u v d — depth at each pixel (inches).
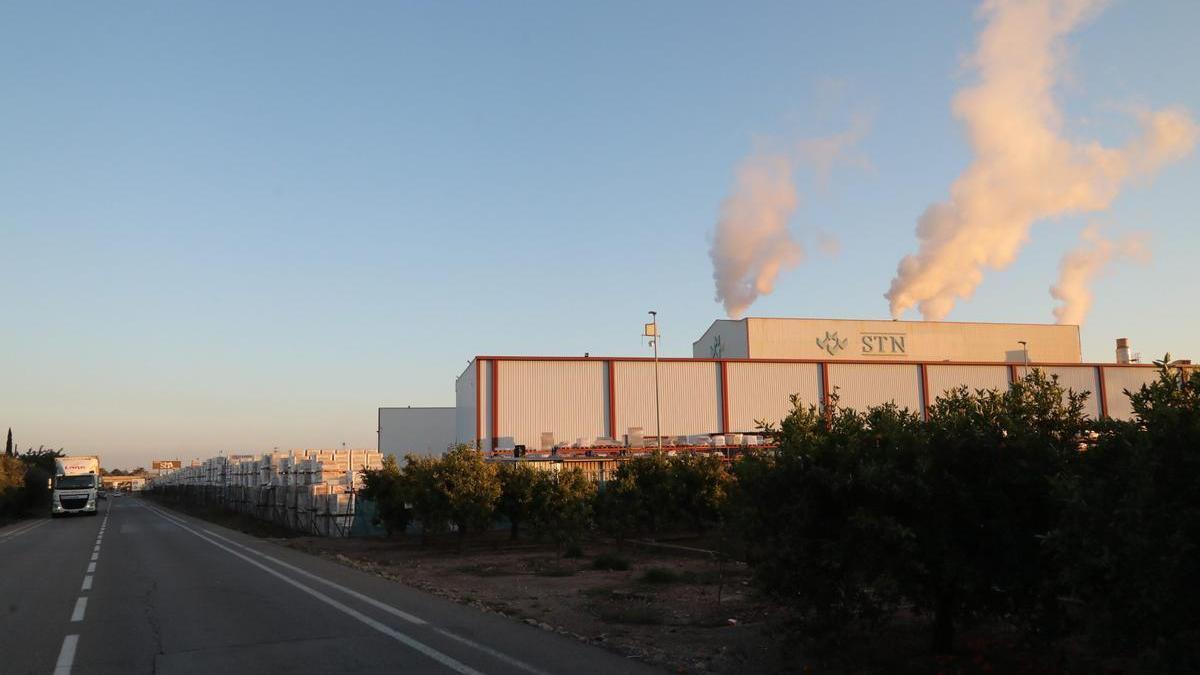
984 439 299.1
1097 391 2395.4
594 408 2101.4
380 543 1133.1
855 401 2268.7
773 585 328.5
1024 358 2596.0
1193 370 237.1
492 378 2043.6
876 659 332.2
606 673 321.4
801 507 317.4
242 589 596.1
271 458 2059.5
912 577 305.3
